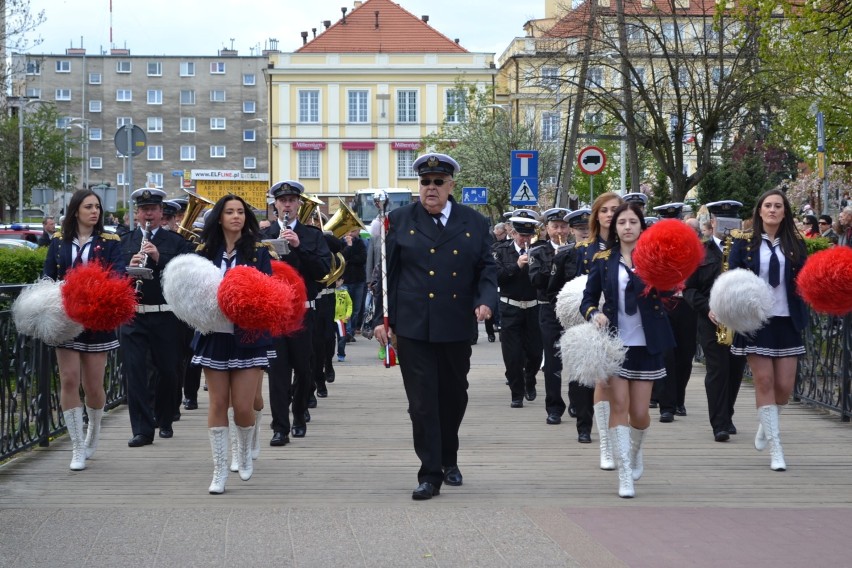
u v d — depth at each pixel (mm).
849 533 6543
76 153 75375
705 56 24766
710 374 9844
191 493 7660
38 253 13773
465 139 44281
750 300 8047
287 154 64188
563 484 7961
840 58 19844
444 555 6039
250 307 7109
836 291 8023
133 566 5840
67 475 8312
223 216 7773
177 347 9938
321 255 9914
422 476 7516
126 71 88500
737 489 7809
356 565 5859
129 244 9742
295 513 7012
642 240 7371
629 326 7664
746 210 29656
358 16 65688
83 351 8570
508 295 11945
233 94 89250
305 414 10148
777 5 17609
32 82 87062
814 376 11727
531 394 12445
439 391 7777
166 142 89000
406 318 7523
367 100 64062
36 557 6000
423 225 7625
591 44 24156
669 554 6070
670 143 24625
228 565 5859
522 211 13891
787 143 26594
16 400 8977
